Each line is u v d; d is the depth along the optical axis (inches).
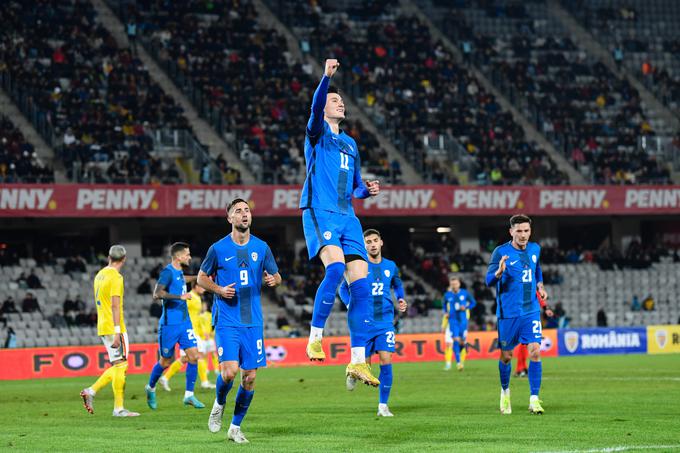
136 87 5511.8
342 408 1955.0
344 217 1210.6
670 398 2080.5
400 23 6737.2
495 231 6328.7
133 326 4611.2
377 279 1771.7
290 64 6205.7
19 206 4431.6
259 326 1362.0
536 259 1728.6
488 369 3531.0
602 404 1934.1
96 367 3764.8
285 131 5669.3
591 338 4594.0
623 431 1449.3
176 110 5438.0
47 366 3666.3
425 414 1780.3
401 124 5930.1
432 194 5157.5
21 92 5221.5
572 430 1465.3
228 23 6279.5
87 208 4564.5
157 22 6107.3
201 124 5580.7
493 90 6496.1
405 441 1350.9
